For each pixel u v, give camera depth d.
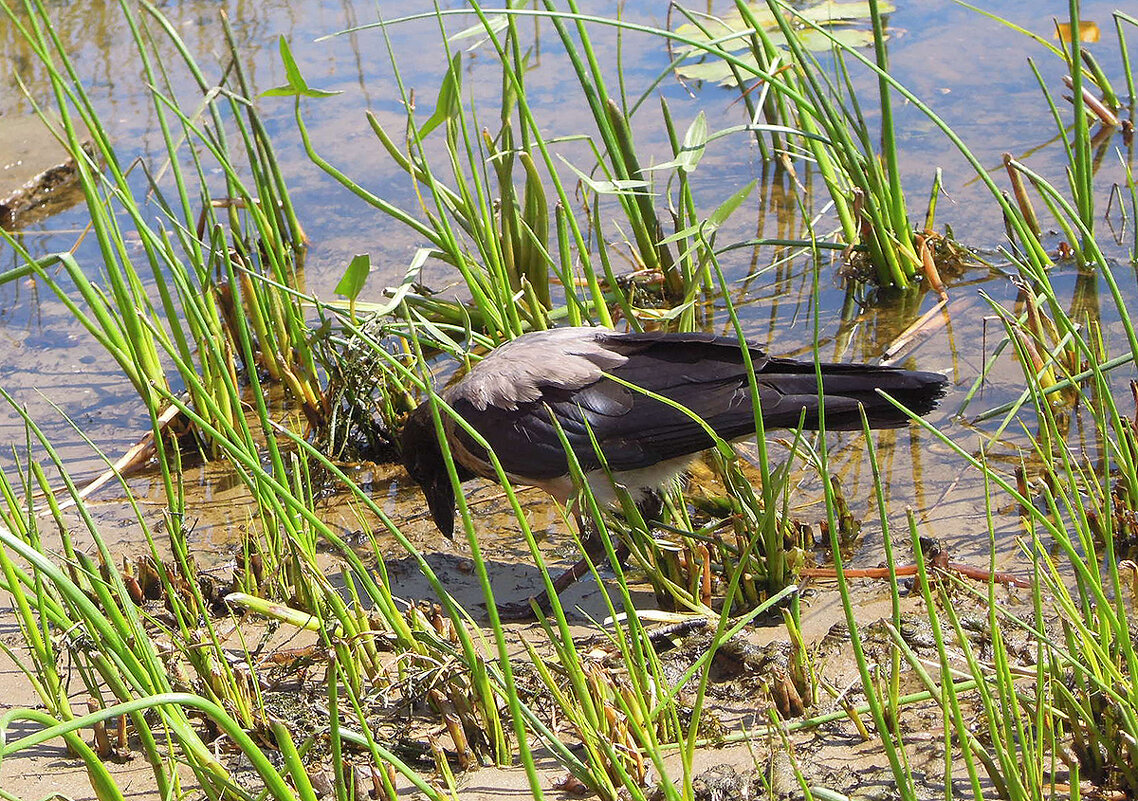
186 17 12.61
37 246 9.01
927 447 6.06
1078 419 6.07
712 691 4.38
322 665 4.62
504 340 6.63
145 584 5.32
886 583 4.96
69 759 4.25
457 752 4.03
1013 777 3.26
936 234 7.82
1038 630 3.52
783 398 5.12
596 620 5.08
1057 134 9.18
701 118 6.07
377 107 10.60
